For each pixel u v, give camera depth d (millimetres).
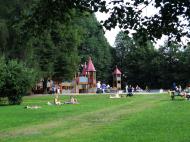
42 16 13570
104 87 103312
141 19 12820
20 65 53750
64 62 93688
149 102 54188
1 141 20281
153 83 132125
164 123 27328
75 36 91438
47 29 14016
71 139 20594
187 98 61438
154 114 34656
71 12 13438
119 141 19672
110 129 24578
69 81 100062
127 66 137875
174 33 12930
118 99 64250
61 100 63531
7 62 58375
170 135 21516
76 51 97250
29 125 27469
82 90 101812
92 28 122438
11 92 53031
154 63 129625
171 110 39094
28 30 14055
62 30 14859
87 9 12820
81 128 25500
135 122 28250
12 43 58312
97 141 19703
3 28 56156
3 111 40438
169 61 128375
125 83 137500
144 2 12508
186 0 12078
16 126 26906
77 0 12750
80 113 37188
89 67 103500
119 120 30125
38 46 81312
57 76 95812
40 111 40062
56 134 22750
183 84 126938
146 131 23266
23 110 41719
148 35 13031
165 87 129625
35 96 78812
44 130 24703
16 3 57031
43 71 87375
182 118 30656
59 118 32438
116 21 12781
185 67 126062
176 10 12289
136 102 54656
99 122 29000
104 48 139125
